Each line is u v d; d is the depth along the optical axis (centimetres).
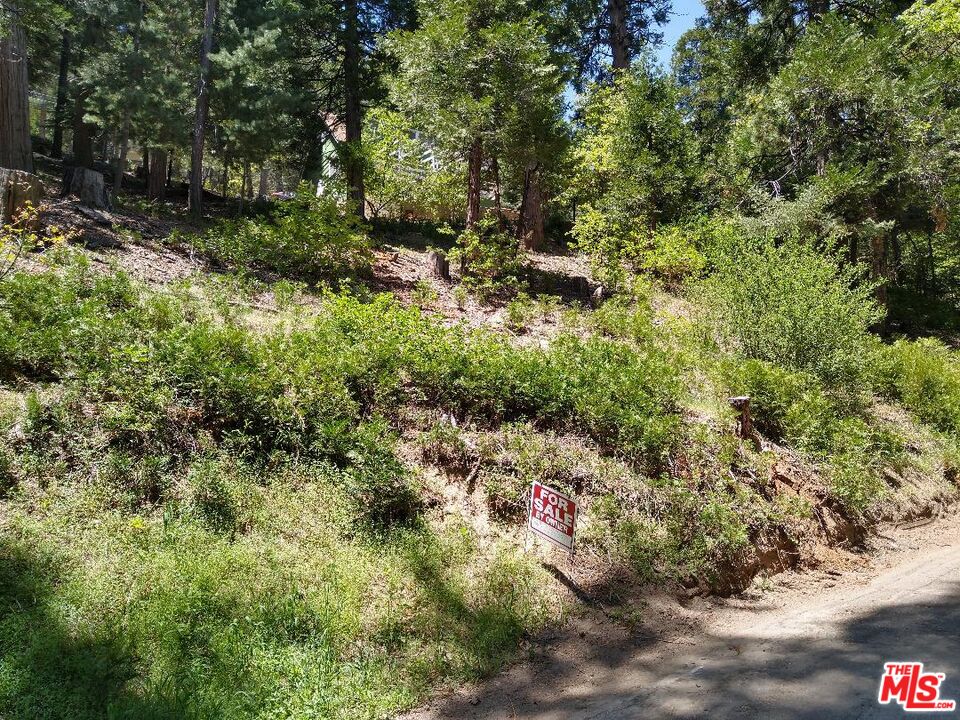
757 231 1413
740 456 776
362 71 1975
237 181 3133
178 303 859
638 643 536
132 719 367
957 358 1359
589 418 746
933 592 631
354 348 763
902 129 1486
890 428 1037
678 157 1641
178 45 1638
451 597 529
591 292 1494
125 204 1479
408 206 2283
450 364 770
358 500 596
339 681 434
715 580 636
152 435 592
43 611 419
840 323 1013
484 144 1410
